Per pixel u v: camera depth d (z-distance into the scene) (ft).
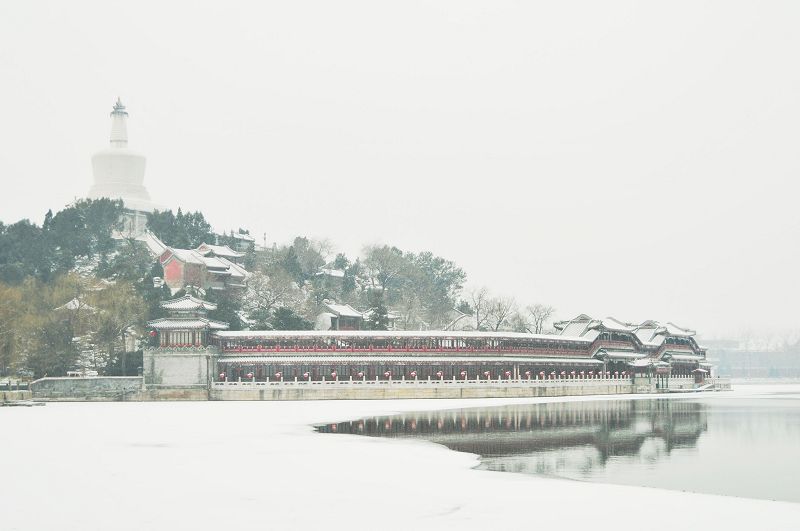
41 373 577.43
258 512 173.78
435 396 582.76
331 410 458.50
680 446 281.74
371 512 173.47
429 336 617.62
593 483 206.69
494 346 636.48
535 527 160.76
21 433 325.21
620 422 375.86
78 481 210.59
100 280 642.22
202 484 205.87
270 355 600.39
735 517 167.63
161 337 584.40
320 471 225.97
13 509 177.37
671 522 163.84
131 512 174.29
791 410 463.83
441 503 181.78
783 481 211.00
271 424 367.25
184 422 377.50
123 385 563.89
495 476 217.15
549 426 355.97
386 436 314.96
